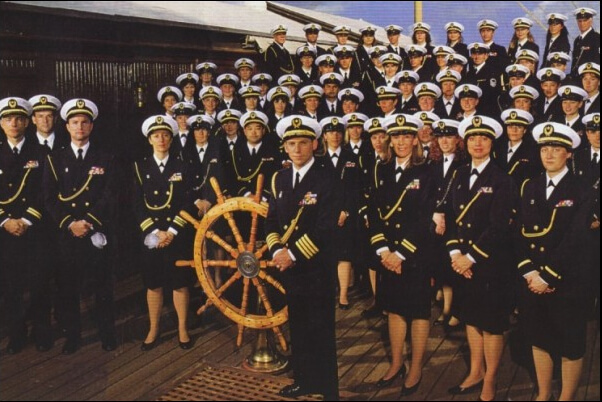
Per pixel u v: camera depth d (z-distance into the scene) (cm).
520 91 480
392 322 384
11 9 472
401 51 604
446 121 400
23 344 437
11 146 430
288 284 378
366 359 402
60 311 433
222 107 568
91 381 390
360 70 597
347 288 457
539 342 369
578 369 363
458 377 381
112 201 441
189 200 439
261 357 410
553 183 369
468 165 389
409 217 392
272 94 542
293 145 366
